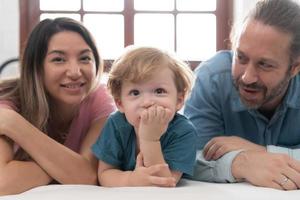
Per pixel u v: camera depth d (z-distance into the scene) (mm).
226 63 1270
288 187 878
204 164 1038
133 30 2506
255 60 1044
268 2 1094
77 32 1135
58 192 839
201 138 1202
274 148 1049
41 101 1133
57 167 1021
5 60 2385
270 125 1222
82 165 1052
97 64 1190
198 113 1225
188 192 826
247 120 1233
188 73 1031
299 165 923
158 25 2512
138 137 997
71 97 1134
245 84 1079
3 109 1060
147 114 924
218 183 994
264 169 917
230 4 2488
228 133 1261
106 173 1013
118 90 1019
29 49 1133
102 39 2510
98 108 1202
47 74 1120
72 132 1209
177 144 992
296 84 1186
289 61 1082
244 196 808
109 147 1030
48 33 1119
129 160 1031
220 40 2514
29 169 1000
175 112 1015
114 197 793
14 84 1179
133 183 934
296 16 1081
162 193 817
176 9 2504
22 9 2449
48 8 2490
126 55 1011
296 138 1251
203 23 2520
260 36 1027
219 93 1231
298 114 1203
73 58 1118
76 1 2496
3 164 999
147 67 965
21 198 805
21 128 1027
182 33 2518
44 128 1150
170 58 1007
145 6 2502
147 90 970
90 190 860
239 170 965
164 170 931
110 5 2502
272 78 1070
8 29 2400
